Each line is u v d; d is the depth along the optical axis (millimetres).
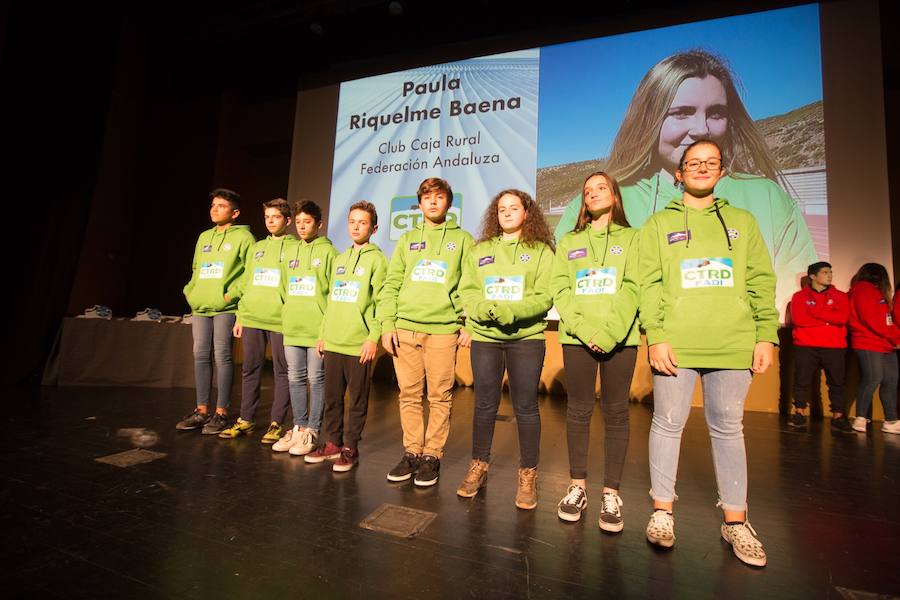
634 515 1483
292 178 5230
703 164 1321
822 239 3484
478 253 1723
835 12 3607
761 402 3693
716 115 3787
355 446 1909
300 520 1369
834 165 3504
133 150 5559
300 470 1847
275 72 5582
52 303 4133
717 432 1294
